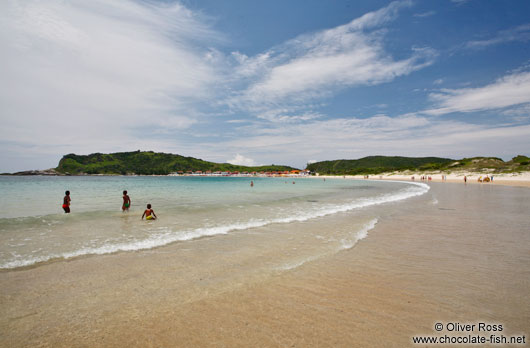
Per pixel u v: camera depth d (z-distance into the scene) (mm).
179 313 4168
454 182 68312
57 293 4887
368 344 3369
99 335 3598
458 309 4285
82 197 26656
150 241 8750
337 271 5992
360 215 14219
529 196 25016
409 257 6984
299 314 4121
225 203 20734
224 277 5668
